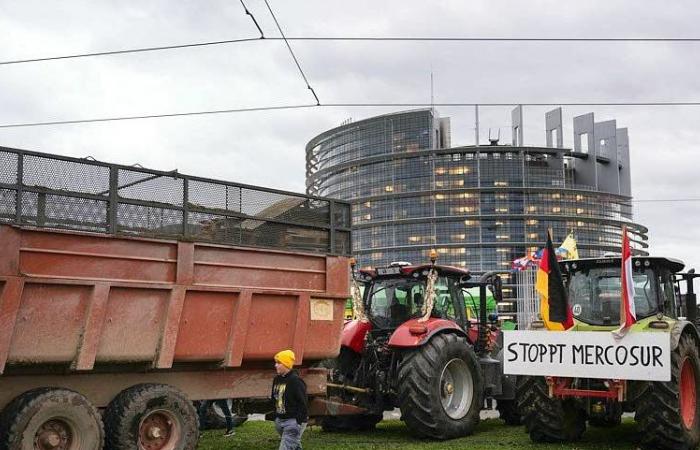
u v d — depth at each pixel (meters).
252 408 9.17
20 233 6.53
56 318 6.70
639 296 9.55
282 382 7.12
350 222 9.62
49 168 6.90
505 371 9.28
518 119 183.25
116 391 7.34
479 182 171.25
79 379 7.09
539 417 9.53
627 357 8.55
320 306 9.08
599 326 9.58
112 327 7.09
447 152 173.88
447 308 11.44
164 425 7.39
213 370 8.16
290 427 6.97
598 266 9.88
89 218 7.10
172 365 7.70
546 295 9.37
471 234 169.75
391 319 11.27
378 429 11.62
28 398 6.43
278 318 8.59
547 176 173.25
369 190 181.50
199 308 7.82
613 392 8.81
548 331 9.10
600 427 11.59
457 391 10.48
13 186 6.62
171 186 7.81
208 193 8.14
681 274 10.15
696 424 9.12
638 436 9.52
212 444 9.67
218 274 8.02
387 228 176.62
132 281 7.22
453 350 10.24
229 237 8.23
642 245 193.00
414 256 172.62
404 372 9.95
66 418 6.58
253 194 8.58
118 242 7.23
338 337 9.26
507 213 170.12
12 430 6.25
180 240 7.71
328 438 10.45
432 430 9.86
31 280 6.50
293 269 8.79
